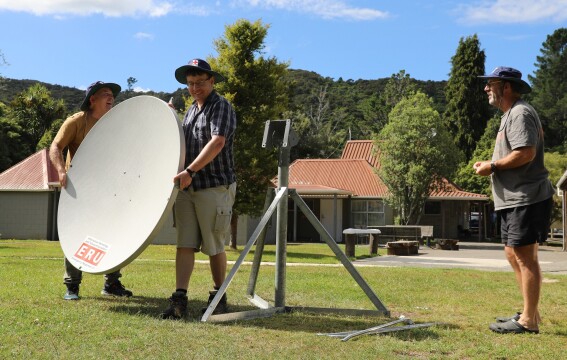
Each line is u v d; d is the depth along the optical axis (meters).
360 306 5.56
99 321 4.23
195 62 4.86
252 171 19.36
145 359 3.23
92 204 5.20
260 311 4.86
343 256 5.11
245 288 6.77
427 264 13.43
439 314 5.22
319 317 4.87
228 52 19.62
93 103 5.73
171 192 4.48
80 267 4.93
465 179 40.44
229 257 14.95
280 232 5.17
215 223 4.79
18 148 47.25
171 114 4.75
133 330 3.96
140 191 4.84
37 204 26.80
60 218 5.41
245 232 25.52
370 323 4.61
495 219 40.22
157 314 4.67
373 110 70.44
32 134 49.69
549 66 73.88
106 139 5.32
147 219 4.61
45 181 26.72
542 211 4.36
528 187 4.36
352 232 16.34
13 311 4.51
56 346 3.46
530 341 4.04
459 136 53.59
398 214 28.66
